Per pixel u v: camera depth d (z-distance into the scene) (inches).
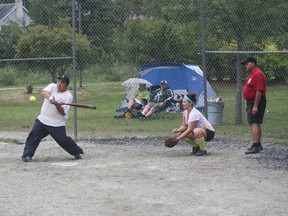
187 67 924.6
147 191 378.3
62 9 1225.4
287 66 1093.1
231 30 763.4
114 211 332.5
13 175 430.9
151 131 703.1
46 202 352.5
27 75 1357.0
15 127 778.2
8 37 1208.8
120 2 836.6
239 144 585.6
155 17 870.4
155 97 868.0
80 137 642.8
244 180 408.2
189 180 409.4
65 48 1090.1
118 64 1024.2
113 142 609.3
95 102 1155.9
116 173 435.8
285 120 797.2
